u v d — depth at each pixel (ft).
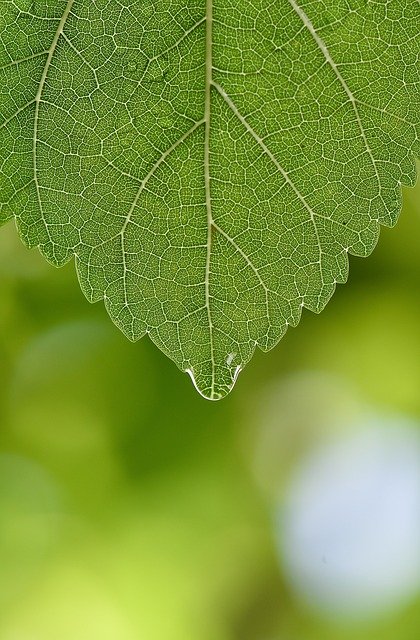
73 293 1.23
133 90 0.92
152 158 0.93
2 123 0.92
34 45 0.91
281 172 0.93
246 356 0.94
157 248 0.94
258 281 0.94
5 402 1.24
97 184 0.93
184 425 1.25
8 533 1.31
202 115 0.92
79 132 0.92
